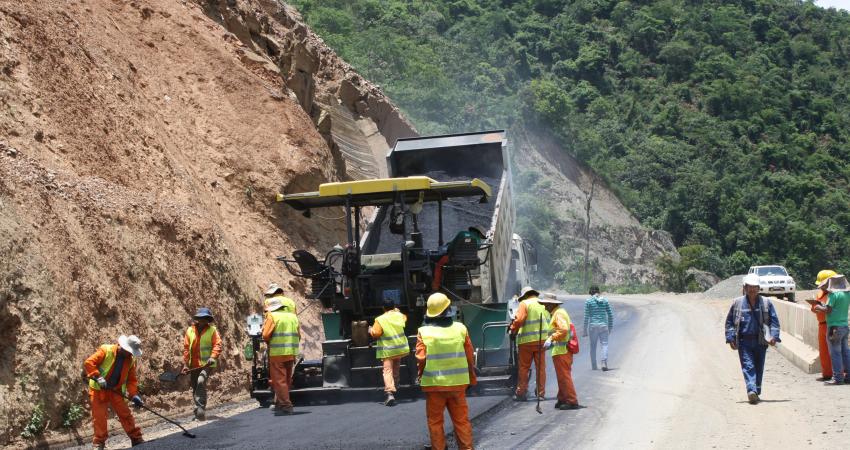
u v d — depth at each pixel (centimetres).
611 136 11462
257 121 2055
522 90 9788
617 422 977
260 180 1952
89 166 1394
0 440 899
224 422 1110
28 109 1345
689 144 12469
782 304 1902
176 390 1252
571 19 14238
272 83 2283
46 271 1074
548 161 9406
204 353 1158
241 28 2452
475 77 10100
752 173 12294
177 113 1914
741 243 10719
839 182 13288
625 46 14425
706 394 1164
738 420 955
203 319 1160
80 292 1129
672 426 934
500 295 1505
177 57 2056
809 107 14862
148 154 1598
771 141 13525
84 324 1112
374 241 1438
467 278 1308
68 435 1002
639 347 1841
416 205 1290
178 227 1466
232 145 1967
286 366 1199
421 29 10694
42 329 1023
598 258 8331
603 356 1475
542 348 1155
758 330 1086
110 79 1664
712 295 4116
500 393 1229
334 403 1234
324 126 2525
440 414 789
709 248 10362
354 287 1252
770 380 1320
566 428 954
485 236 1345
